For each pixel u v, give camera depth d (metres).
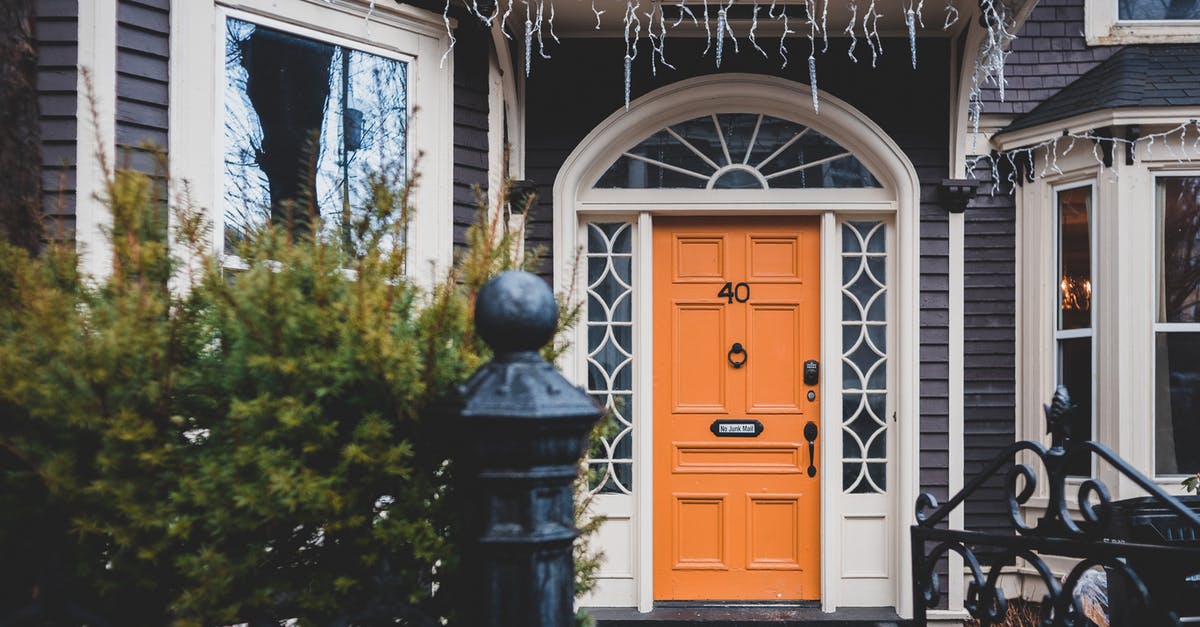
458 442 1.58
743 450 5.75
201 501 2.04
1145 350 5.53
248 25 4.08
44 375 2.03
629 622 5.42
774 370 5.78
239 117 4.04
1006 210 6.04
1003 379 5.92
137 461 2.09
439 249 4.56
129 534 2.07
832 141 5.78
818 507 5.73
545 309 1.65
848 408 5.78
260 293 2.11
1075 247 5.86
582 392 1.64
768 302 5.79
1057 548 2.67
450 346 2.21
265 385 2.13
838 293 5.77
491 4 4.67
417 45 4.59
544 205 5.66
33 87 3.48
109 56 3.63
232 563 2.10
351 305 2.11
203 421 2.20
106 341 2.01
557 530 1.57
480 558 1.56
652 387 5.75
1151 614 2.39
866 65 5.71
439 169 4.61
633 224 5.81
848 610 5.62
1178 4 6.13
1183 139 5.53
